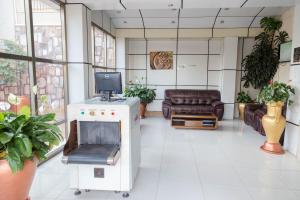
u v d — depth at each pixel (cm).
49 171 314
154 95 714
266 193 263
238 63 726
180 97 727
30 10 312
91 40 470
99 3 412
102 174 251
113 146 244
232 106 715
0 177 173
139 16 630
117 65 718
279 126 390
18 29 304
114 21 664
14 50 296
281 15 599
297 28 389
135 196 254
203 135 520
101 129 251
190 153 397
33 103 324
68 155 223
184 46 752
